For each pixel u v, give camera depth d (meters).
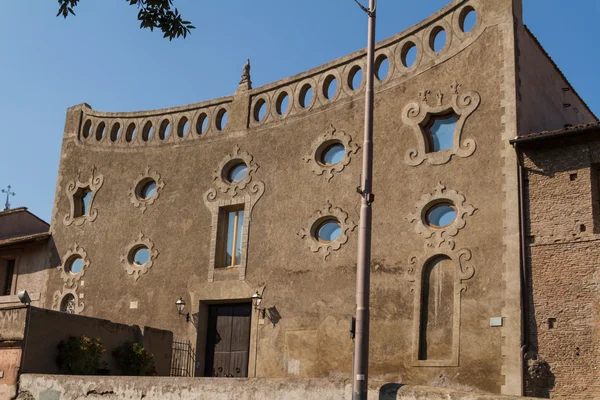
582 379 16.58
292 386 12.90
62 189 30.53
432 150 21.19
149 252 26.80
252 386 13.38
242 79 26.86
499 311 18.22
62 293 28.69
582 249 17.36
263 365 22.72
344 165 22.78
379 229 21.28
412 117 21.56
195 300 24.95
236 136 26.03
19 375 17.72
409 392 11.52
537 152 18.73
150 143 28.42
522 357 17.42
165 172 27.55
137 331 21.44
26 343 18.02
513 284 18.11
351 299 21.36
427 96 21.41
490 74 20.14
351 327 12.85
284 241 23.50
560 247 17.72
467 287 19.02
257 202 24.62
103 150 29.75
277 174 24.44
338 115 23.47
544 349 17.31
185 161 27.14
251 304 24.11
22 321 18.17
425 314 19.78
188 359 24.38
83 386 16.20
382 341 20.27
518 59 19.92
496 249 18.70
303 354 21.92
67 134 31.38
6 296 30.27
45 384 17.02
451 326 19.17
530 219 18.39
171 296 25.61
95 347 19.28
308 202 23.30
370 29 14.52
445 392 11.16
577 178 17.94
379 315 20.55
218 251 25.16
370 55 14.32
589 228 17.42
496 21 20.42
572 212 17.78
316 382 12.65
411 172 21.11
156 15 12.16
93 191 29.38
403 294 20.22
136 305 26.38
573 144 18.22
